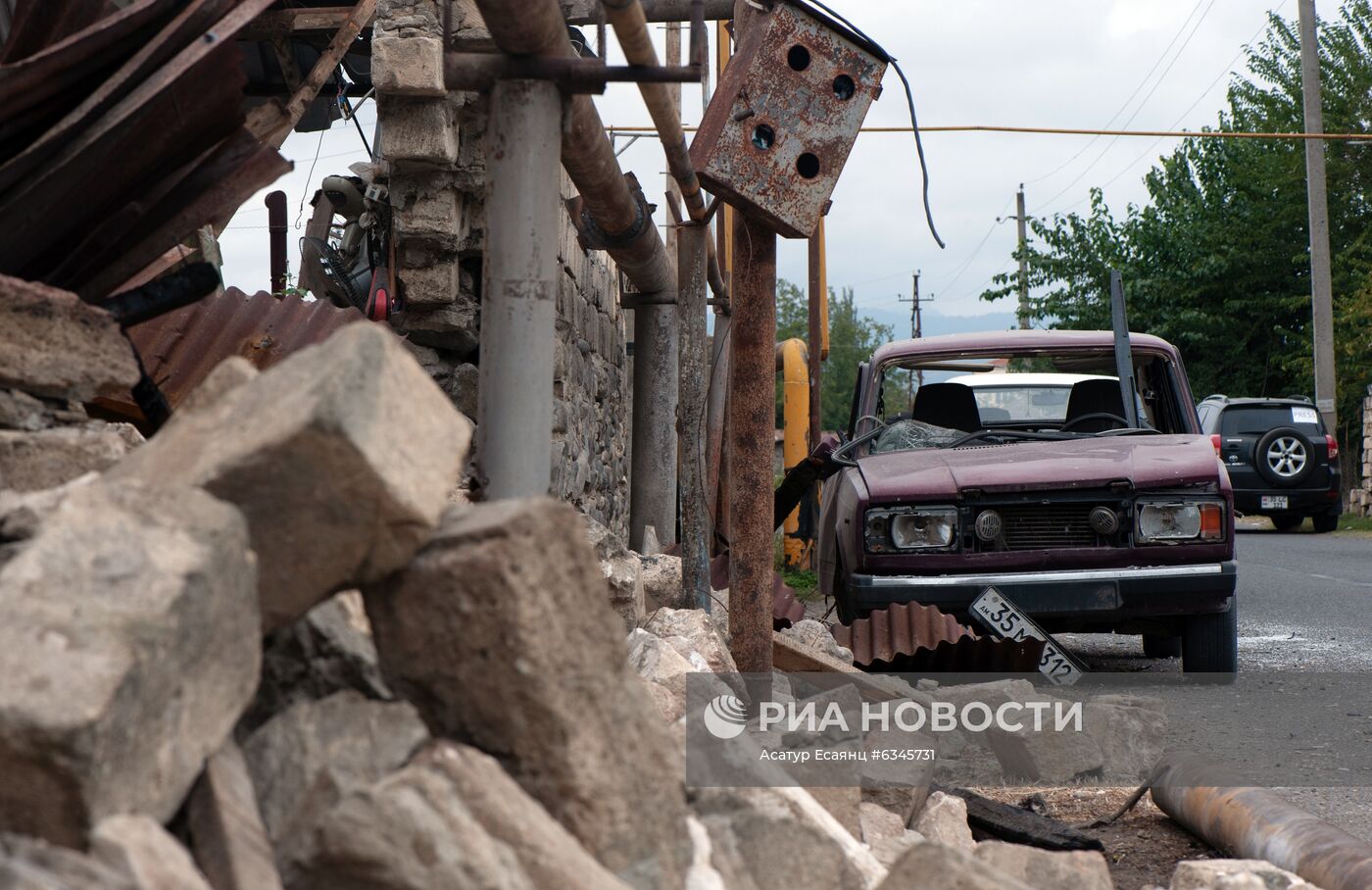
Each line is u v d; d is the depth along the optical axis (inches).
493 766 95.7
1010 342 434.9
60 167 140.6
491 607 99.3
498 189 170.2
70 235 153.1
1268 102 2017.7
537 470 172.1
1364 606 556.1
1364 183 1919.3
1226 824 190.2
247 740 102.3
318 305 252.1
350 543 96.7
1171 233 1950.1
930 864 109.7
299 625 109.0
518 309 169.9
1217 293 1930.4
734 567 224.4
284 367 104.7
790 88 213.6
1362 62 1962.4
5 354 125.6
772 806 126.3
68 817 73.8
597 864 94.5
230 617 88.6
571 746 101.7
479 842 85.5
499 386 170.6
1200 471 346.3
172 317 240.1
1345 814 217.6
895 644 310.0
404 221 305.7
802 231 214.7
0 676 73.2
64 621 76.8
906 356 442.9
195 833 86.9
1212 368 1932.8
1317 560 792.9
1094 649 448.1
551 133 170.7
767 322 221.6
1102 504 347.3
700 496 269.6
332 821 84.7
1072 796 228.2
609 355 533.0
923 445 406.9
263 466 93.4
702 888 110.6
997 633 320.8
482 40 295.9
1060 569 345.1
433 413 105.0
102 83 149.3
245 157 158.9
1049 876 157.8
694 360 271.7
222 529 87.3
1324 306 1370.6
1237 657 392.5
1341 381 1690.5
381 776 94.7
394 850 83.5
